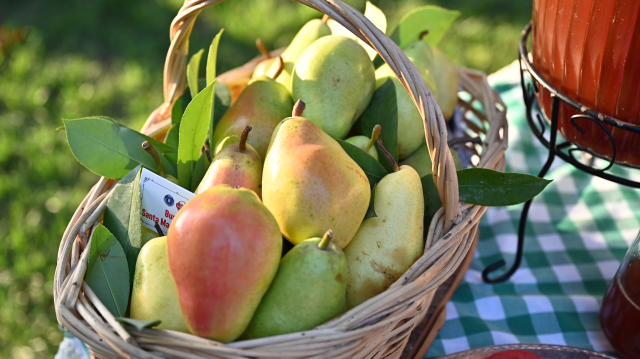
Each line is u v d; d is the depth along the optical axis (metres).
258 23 1.91
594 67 0.51
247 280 0.44
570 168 0.90
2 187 1.39
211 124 0.62
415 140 0.69
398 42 0.80
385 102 0.66
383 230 0.54
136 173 0.57
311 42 0.76
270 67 0.74
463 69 0.85
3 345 1.12
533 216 0.83
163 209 0.58
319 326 0.45
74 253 0.54
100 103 1.65
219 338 0.45
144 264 0.51
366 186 0.53
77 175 1.45
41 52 1.81
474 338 0.65
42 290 1.20
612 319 0.59
